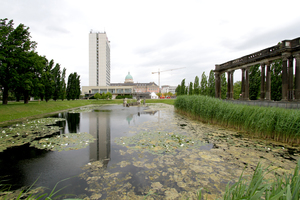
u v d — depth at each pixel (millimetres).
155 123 10828
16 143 6309
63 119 12648
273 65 17719
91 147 5879
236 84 40031
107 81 106250
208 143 6367
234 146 6000
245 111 8367
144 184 3453
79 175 3844
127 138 7043
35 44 19344
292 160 4711
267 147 5871
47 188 3309
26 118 13180
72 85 38656
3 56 15031
